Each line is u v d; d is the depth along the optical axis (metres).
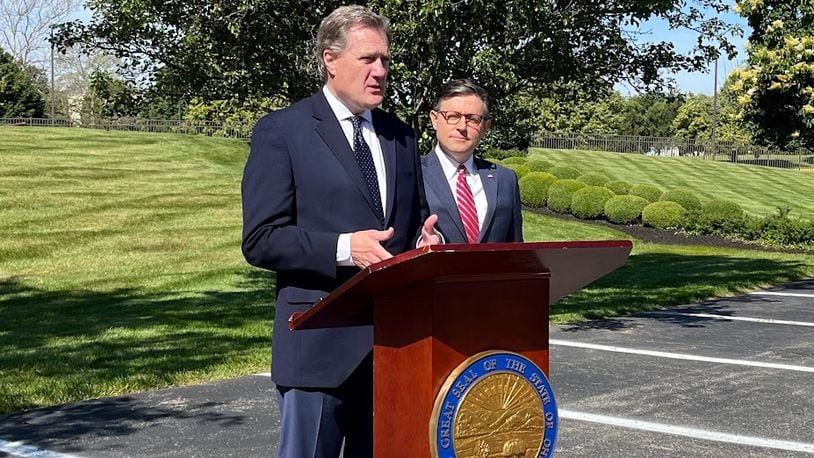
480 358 2.39
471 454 2.39
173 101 10.48
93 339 8.77
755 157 55.75
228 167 27.69
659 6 9.33
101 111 10.62
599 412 6.20
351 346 2.80
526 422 2.46
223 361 7.61
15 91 53.09
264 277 14.26
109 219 19.23
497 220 4.52
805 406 6.43
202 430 5.59
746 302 12.16
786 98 19.17
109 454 5.09
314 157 2.84
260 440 5.38
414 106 9.22
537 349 2.51
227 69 9.78
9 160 25.08
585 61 10.12
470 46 8.98
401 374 2.47
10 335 9.08
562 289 2.83
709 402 6.52
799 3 18.64
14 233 17.23
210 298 12.03
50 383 6.70
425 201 3.17
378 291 2.46
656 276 14.70
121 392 6.59
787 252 20.84
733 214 23.48
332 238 2.65
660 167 45.25
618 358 8.16
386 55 2.89
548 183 26.94
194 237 18.00
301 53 9.29
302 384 2.78
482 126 4.48
